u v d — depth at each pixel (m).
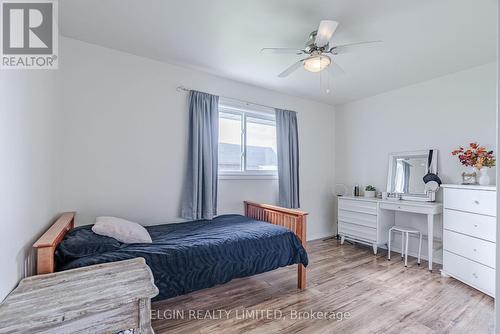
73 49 2.26
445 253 2.60
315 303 2.07
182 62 2.72
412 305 2.04
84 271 1.35
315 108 4.14
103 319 1.04
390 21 1.90
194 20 1.94
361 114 3.98
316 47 1.96
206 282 1.78
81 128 2.29
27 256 1.37
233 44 2.31
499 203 0.65
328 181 4.31
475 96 2.75
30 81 1.44
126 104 2.52
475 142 2.75
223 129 3.28
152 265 1.61
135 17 1.91
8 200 1.12
